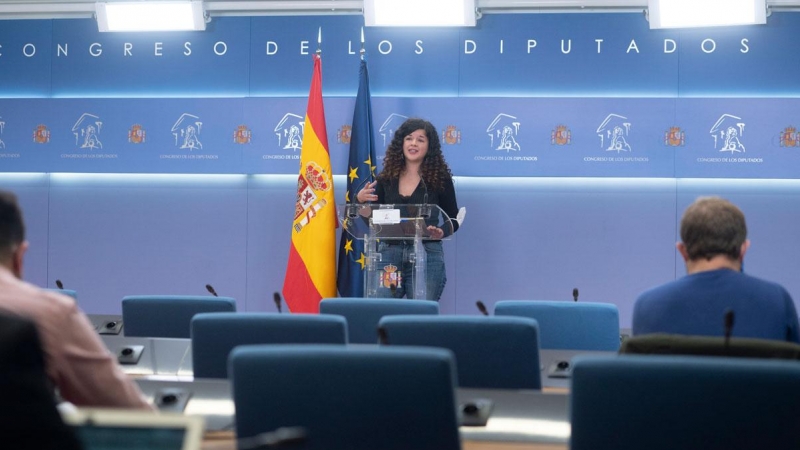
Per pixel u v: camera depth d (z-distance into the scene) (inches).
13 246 90.5
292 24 333.4
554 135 322.3
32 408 53.9
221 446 87.4
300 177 306.8
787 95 316.8
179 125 335.9
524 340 119.1
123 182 341.7
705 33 319.3
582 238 326.3
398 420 80.3
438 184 279.9
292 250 306.3
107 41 339.9
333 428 80.7
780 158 315.9
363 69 315.0
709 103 317.4
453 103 325.4
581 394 75.6
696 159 318.3
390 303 163.0
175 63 338.0
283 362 80.4
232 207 338.0
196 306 169.8
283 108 331.6
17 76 343.0
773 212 320.8
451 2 318.3
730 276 117.6
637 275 324.2
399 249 272.2
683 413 73.8
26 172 342.3
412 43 328.2
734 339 96.5
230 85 336.2
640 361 74.7
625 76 322.3
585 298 326.3
